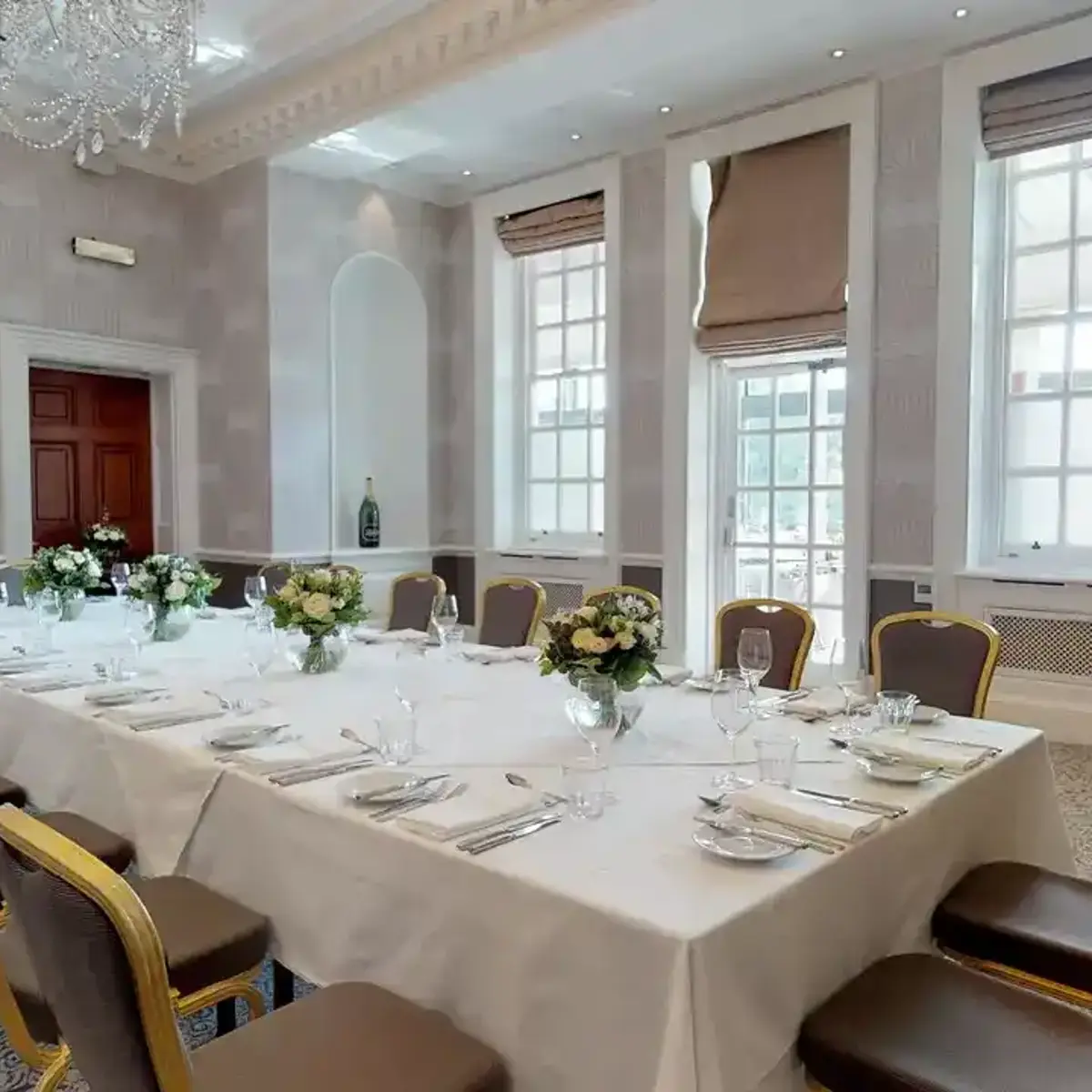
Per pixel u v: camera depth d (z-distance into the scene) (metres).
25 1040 1.59
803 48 4.62
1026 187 4.67
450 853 1.49
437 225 6.87
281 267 6.01
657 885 1.36
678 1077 1.18
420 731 2.25
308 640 3.04
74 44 4.38
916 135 4.74
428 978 1.51
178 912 1.78
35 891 1.15
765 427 5.71
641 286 5.83
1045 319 4.63
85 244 5.78
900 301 4.83
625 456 5.95
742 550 5.82
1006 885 1.88
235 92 5.46
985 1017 1.42
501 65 4.65
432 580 4.48
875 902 1.60
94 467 6.24
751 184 5.43
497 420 6.70
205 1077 1.29
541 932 1.35
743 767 1.96
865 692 4.98
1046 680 4.56
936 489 4.76
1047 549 4.65
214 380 6.32
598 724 1.97
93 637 3.70
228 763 1.96
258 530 6.10
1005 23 4.36
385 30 4.79
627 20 4.24
